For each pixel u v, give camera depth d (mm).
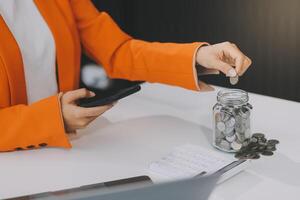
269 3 2635
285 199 1237
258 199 1240
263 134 1480
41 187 1329
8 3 1621
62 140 1486
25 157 1476
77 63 1753
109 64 1789
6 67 1570
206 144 1492
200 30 2877
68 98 1491
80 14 1805
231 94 1429
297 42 2621
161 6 2979
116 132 1591
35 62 1665
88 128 1617
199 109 1716
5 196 1296
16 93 1605
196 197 933
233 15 2748
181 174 1322
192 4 2859
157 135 1560
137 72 1734
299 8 2564
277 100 1754
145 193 892
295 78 2682
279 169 1357
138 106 1757
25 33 1645
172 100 1790
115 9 3123
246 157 1388
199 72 1619
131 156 1453
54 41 1672
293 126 1573
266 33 2686
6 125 1499
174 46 1639
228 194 1264
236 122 1405
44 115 1476
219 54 1523
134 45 1749
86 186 1254
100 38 1791
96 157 1457
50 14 1667
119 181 1272
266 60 2725
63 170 1401
